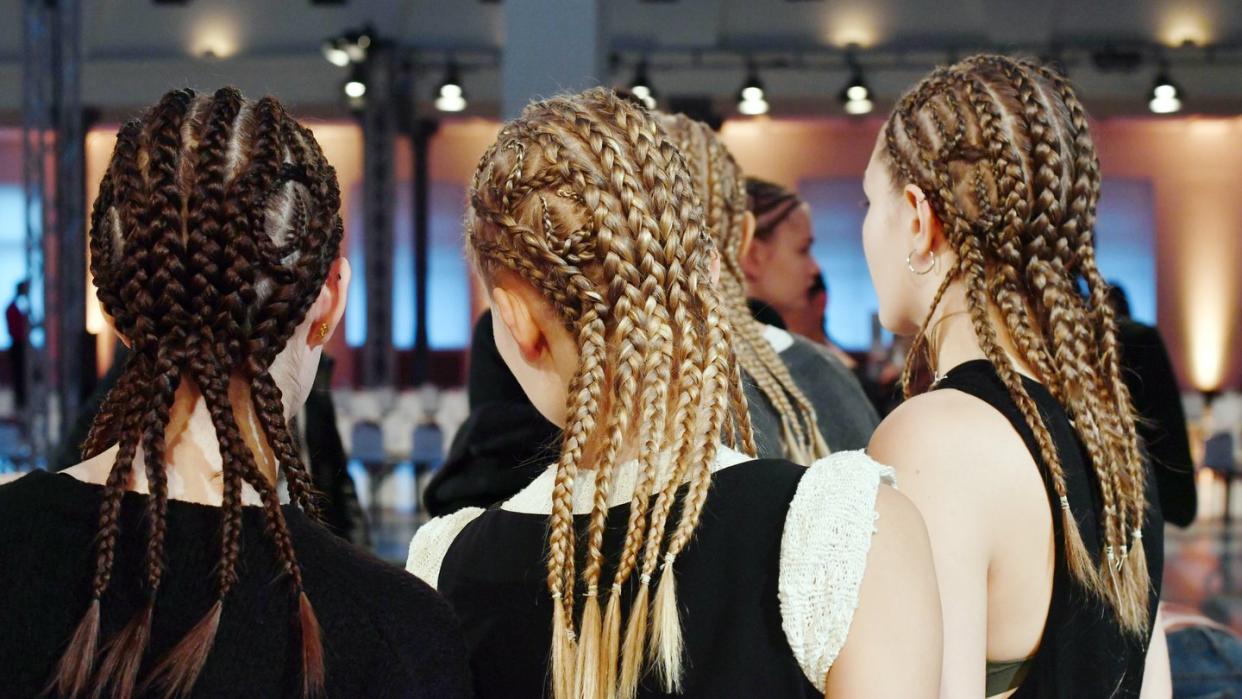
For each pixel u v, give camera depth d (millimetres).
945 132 1360
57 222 8508
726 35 13812
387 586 933
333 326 1034
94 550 893
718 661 957
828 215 14953
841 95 13227
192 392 943
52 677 859
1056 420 1260
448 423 11078
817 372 1895
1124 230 14727
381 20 13609
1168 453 2561
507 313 1060
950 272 1346
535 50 4168
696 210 1042
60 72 8500
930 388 1316
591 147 1021
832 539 944
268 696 868
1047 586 1231
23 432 10109
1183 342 14688
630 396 980
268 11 13617
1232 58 13297
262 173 926
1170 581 7629
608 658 970
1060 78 1388
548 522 1069
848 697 925
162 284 904
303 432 2523
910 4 13406
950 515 1201
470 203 1106
